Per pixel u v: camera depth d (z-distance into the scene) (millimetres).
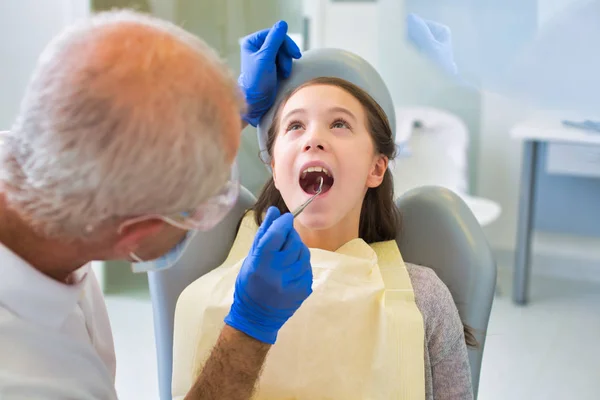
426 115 2973
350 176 1008
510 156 3043
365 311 965
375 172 1091
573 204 2996
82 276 708
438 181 2953
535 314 2607
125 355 2154
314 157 990
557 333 2447
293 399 961
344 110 1019
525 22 2451
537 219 3082
